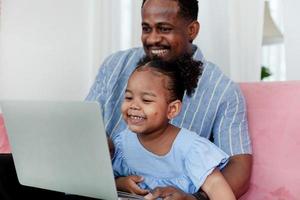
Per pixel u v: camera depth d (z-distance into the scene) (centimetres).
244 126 106
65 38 161
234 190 92
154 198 83
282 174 99
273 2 158
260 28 148
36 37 157
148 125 91
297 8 138
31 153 81
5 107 80
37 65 158
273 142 102
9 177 87
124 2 162
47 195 84
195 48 119
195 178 88
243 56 149
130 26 162
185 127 108
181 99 98
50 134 75
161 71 93
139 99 92
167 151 93
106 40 161
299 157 97
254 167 103
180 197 83
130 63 121
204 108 109
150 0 112
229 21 150
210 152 90
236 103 108
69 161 75
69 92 164
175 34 111
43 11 157
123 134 100
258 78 149
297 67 139
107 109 119
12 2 152
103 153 70
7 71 154
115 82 121
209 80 112
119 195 83
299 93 103
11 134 83
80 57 164
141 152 95
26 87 157
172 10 109
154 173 94
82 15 163
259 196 101
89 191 77
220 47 155
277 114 104
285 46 141
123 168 98
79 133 71
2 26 151
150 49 113
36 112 75
